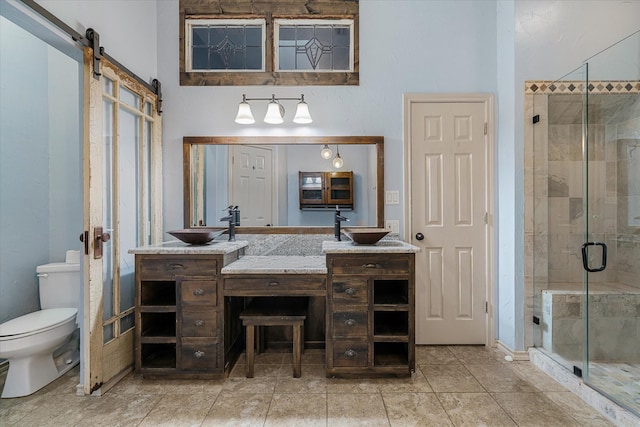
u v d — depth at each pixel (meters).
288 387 2.05
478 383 2.09
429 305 2.68
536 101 2.43
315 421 1.72
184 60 2.69
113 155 2.15
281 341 2.67
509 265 2.50
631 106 2.31
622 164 2.33
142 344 2.19
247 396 1.95
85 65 1.89
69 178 2.67
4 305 2.31
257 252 2.67
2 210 2.31
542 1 2.42
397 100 2.68
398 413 1.78
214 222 2.69
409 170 2.67
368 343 2.12
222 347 2.13
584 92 2.34
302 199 2.67
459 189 2.67
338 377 2.15
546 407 1.84
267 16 2.68
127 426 1.69
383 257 2.12
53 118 2.60
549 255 2.42
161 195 2.66
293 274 2.12
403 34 2.69
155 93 2.60
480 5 2.68
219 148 2.69
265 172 2.68
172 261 2.14
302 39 2.74
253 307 2.36
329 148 2.68
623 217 2.32
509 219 2.50
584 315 2.07
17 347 1.89
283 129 2.69
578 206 2.40
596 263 2.32
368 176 2.68
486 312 2.66
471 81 2.67
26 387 1.96
